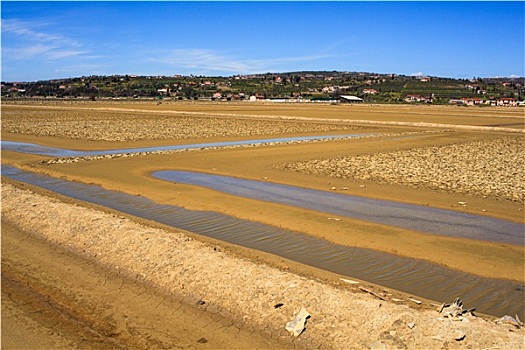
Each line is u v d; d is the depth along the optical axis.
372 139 41.06
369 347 7.43
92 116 73.06
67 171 24.31
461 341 7.15
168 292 9.62
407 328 7.56
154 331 8.26
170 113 82.81
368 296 8.84
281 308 8.58
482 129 52.78
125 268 10.73
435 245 12.77
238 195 18.59
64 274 10.66
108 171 24.23
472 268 11.20
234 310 8.79
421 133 47.56
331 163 26.75
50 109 95.44
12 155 30.73
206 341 7.95
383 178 22.22
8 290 9.88
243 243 13.02
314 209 16.41
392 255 12.05
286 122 62.97
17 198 16.25
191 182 21.34
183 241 11.69
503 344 6.96
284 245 12.83
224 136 43.78
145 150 33.62
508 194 18.94
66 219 13.73
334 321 8.08
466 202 17.56
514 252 12.28
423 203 17.41
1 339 7.96
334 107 117.69
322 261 11.67
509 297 9.68
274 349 7.70
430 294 9.84
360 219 15.20
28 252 12.07
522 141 40.47
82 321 8.61
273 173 23.56
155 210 16.55
